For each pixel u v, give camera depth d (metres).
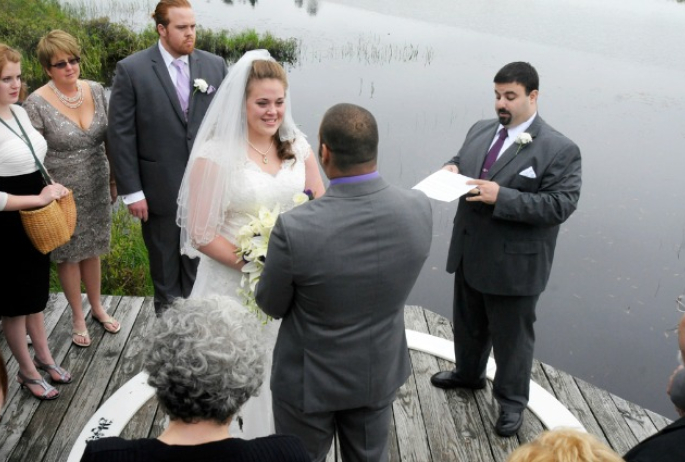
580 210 7.57
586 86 11.88
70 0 17.16
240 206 2.71
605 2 19.75
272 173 2.78
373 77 12.74
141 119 3.67
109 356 3.72
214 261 2.81
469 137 3.19
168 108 3.68
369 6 20.81
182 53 3.67
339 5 20.89
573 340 5.58
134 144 3.69
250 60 2.62
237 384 1.42
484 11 19.50
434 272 6.55
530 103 2.86
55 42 3.36
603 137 9.53
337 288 1.98
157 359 1.43
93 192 3.67
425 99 11.41
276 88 2.61
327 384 2.11
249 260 2.59
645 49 14.60
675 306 5.93
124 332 3.95
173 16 3.57
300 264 1.94
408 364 2.32
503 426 3.16
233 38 14.38
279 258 1.96
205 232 2.66
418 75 12.94
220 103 2.62
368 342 2.09
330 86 12.08
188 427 1.44
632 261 6.61
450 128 10.01
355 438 2.28
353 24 17.81
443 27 17.42
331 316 2.04
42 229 3.02
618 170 8.48
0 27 12.12
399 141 9.46
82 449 2.98
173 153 3.75
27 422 3.17
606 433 3.28
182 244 2.97
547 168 2.82
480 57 14.23
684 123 10.14
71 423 3.19
